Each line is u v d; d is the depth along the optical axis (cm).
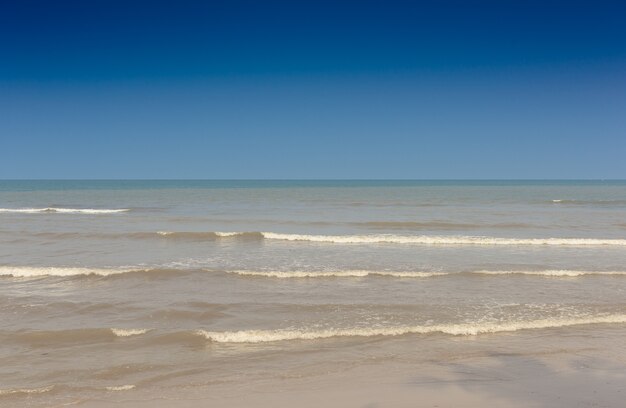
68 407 639
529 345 882
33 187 9538
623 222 2912
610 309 1096
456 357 824
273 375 748
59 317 1015
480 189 9100
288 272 1437
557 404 649
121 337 895
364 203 4625
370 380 732
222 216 3231
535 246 2008
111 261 1647
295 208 3981
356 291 1241
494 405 649
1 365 775
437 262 1648
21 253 1783
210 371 761
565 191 8031
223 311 1064
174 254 1797
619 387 707
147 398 667
